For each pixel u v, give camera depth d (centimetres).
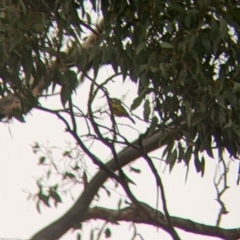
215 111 1145
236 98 1149
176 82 1134
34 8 1126
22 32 1098
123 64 1145
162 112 1179
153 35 1134
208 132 1181
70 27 1145
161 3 1119
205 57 1150
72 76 1155
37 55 1130
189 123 1130
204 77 1117
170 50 1120
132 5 1131
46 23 1105
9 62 1112
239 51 1150
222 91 1139
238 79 1150
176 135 1204
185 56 1119
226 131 1180
